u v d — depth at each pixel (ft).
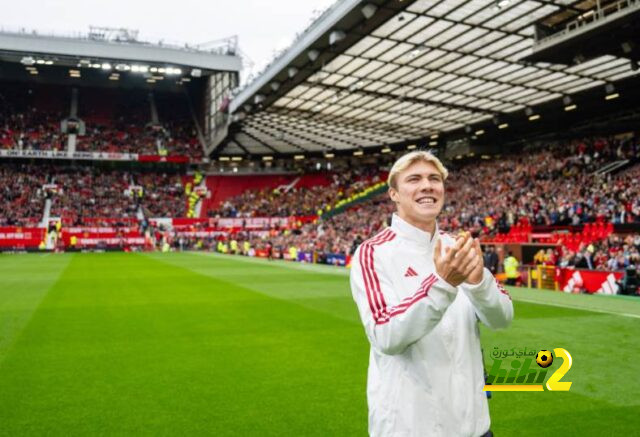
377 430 6.80
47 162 191.72
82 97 211.82
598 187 95.50
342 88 100.37
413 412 6.47
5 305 43.57
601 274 52.75
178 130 208.74
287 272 83.56
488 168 139.95
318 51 80.38
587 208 89.81
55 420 16.47
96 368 23.08
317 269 92.12
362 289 6.75
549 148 130.82
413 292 6.70
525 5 63.26
